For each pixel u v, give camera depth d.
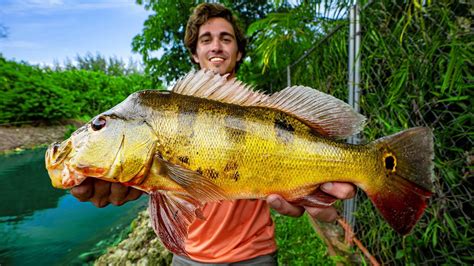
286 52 1.55
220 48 0.76
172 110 0.39
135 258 1.03
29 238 1.27
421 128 0.39
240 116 0.40
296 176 0.41
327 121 0.42
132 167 0.38
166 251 0.98
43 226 1.38
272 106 0.42
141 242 1.08
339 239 0.92
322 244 0.89
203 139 0.39
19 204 1.65
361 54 0.81
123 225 1.41
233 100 0.41
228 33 0.76
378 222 0.76
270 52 1.40
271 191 0.41
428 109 0.61
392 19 0.71
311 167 0.41
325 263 0.80
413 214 0.38
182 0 2.36
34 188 1.90
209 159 0.39
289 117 0.42
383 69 0.76
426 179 0.38
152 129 0.39
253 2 2.31
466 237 0.53
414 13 0.61
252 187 0.40
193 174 0.39
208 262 0.57
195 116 0.39
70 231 1.35
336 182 0.41
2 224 1.41
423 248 0.63
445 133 0.56
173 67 2.68
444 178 0.57
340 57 0.98
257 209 0.59
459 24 0.53
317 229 0.97
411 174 0.39
